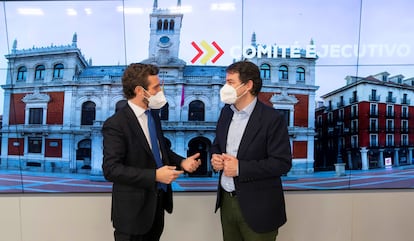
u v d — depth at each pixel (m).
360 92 2.56
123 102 2.62
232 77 1.41
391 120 2.60
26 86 2.66
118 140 1.29
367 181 2.54
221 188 1.58
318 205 2.43
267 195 1.40
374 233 2.44
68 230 2.34
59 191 2.42
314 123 2.58
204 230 2.38
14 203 2.33
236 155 1.44
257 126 1.38
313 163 2.56
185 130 2.60
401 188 2.50
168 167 1.30
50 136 2.70
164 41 2.51
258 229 1.36
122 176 1.23
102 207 2.35
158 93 1.44
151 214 1.36
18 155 2.63
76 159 2.66
